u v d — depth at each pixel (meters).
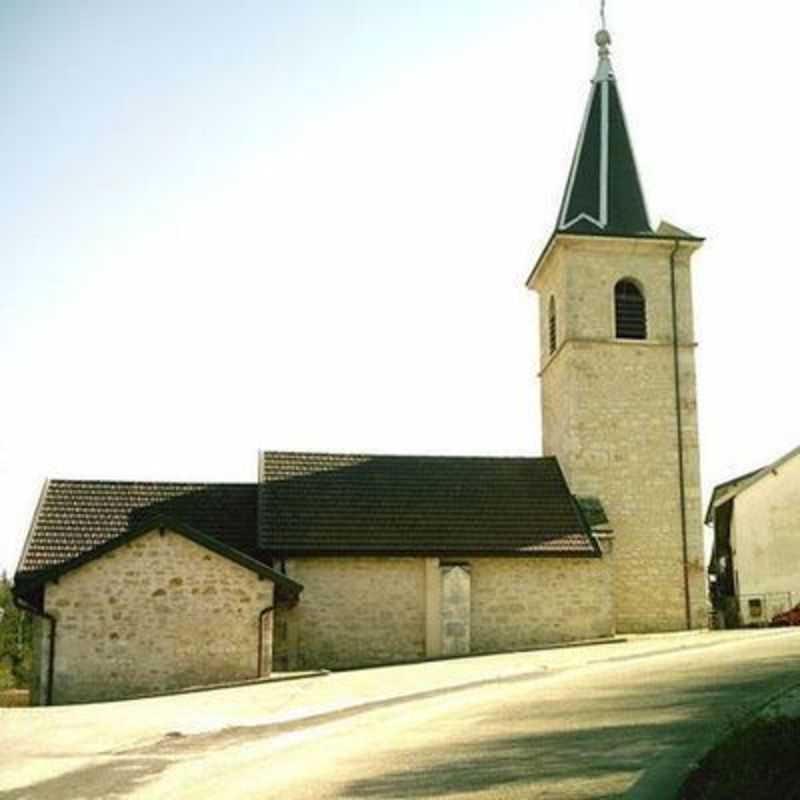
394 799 8.62
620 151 29.66
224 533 24.56
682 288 28.41
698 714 11.49
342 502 25.30
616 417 27.39
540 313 31.19
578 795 8.08
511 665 19.86
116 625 20.09
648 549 26.75
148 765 11.18
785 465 33.00
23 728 14.36
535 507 26.14
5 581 42.19
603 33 31.11
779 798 6.85
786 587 32.56
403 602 23.86
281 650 23.14
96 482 25.64
